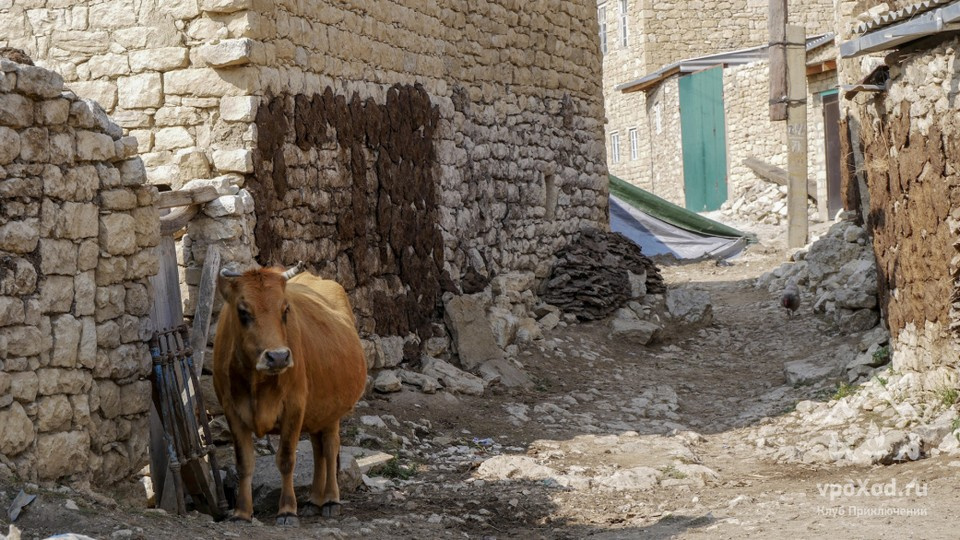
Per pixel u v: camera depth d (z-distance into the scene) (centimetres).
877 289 1508
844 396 1239
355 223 1277
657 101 3650
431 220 1463
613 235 1986
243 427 757
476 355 1441
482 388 1347
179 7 1075
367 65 1319
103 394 771
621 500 908
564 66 1923
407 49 1423
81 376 743
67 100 742
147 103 1088
